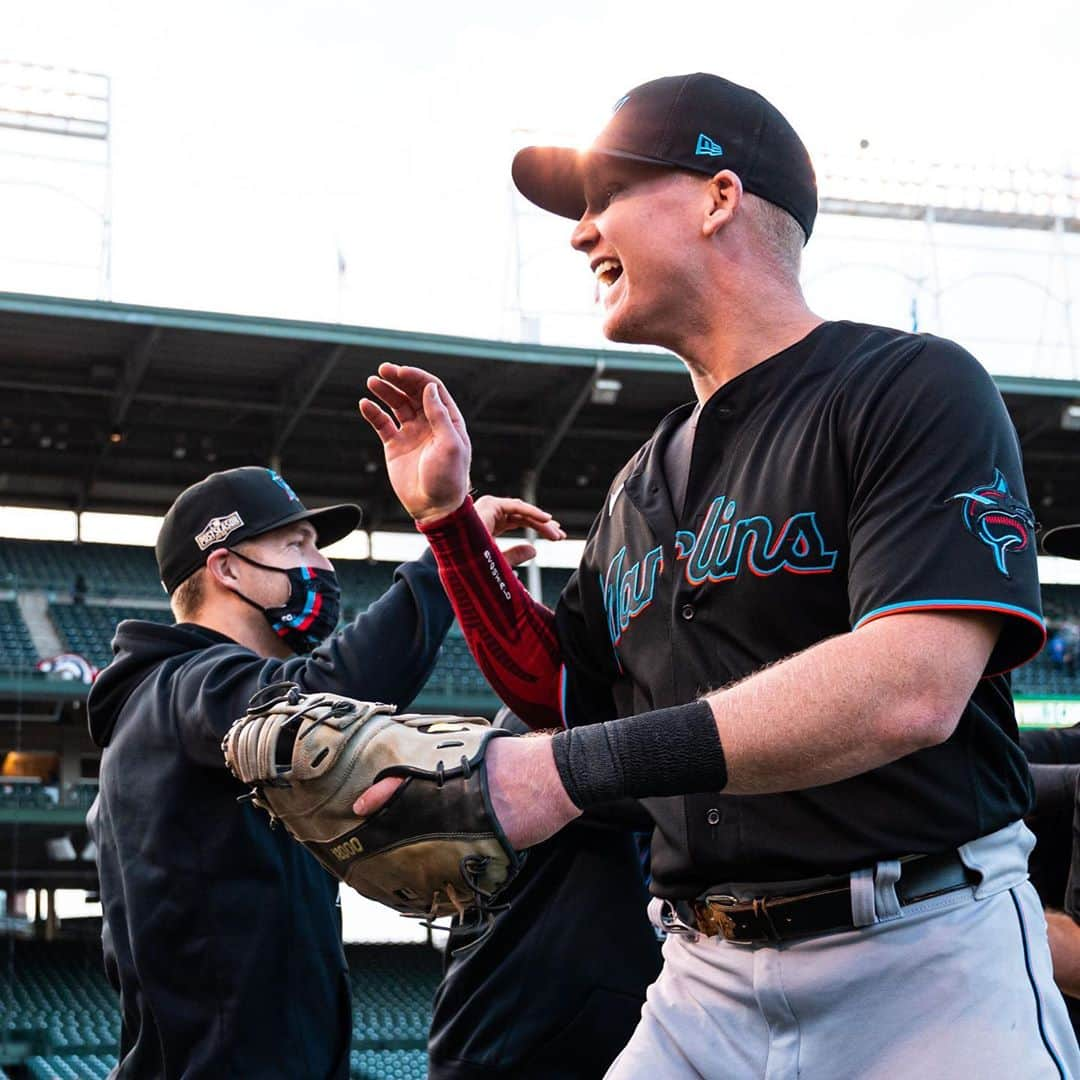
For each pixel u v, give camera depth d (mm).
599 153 2180
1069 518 25047
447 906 1639
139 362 19250
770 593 1956
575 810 1604
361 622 3258
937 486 1766
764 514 1981
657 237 2133
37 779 20641
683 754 1598
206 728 3084
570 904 3531
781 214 2170
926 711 1637
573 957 3492
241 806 3127
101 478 22844
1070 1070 1958
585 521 24125
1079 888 2781
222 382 20734
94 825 3471
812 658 1644
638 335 2203
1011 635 1765
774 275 2150
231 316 18906
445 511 2314
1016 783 1999
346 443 22328
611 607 2283
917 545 1731
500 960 3562
